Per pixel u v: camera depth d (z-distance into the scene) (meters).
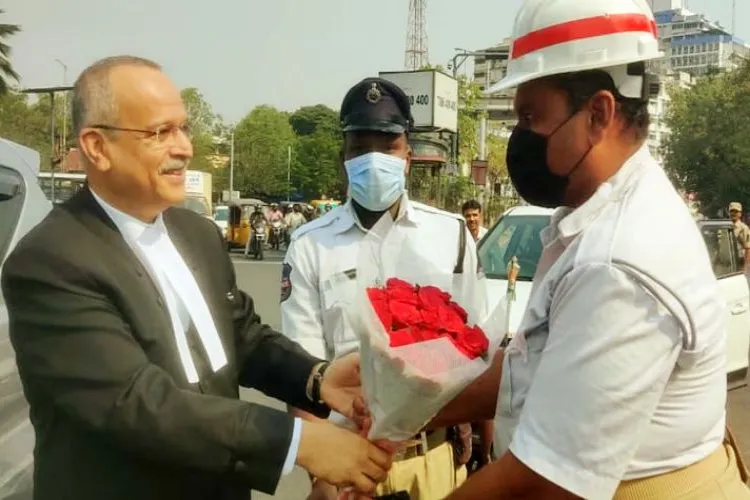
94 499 1.66
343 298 2.57
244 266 20.62
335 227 2.68
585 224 1.56
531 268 5.53
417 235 2.63
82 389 1.58
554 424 1.45
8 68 39.91
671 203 1.54
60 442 1.68
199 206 24.28
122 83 1.70
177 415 1.58
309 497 2.41
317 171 73.81
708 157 42.34
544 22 1.63
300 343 2.59
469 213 7.97
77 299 1.61
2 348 3.02
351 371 2.04
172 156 1.75
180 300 1.82
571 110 1.62
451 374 1.65
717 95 43.03
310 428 1.69
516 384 1.67
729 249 6.62
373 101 2.65
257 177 70.06
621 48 1.59
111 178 1.72
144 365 1.62
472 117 25.70
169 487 1.69
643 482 1.50
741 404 6.60
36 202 3.63
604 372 1.41
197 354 1.82
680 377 1.48
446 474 2.48
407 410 1.71
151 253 1.79
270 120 73.81
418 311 1.71
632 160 1.61
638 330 1.41
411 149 2.84
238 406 1.66
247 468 1.63
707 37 139.12
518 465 1.49
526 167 1.71
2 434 3.00
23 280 1.62
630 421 1.42
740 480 1.63
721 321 1.53
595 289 1.43
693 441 1.52
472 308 1.84
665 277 1.42
